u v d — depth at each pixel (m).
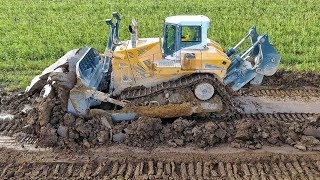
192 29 12.12
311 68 16.02
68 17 22.14
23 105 13.79
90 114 12.11
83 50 13.25
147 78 12.34
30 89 13.52
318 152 11.44
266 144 11.75
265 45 12.50
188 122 12.02
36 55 17.55
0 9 23.86
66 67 12.75
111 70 13.07
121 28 19.83
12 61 17.03
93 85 12.23
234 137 11.80
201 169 10.85
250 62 13.16
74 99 11.91
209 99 12.20
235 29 19.98
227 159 11.18
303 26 20.22
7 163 11.14
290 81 15.23
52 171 10.87
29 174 10.77
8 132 12.38
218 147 11.66
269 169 10.88
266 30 19.66
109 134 11.82
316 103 13.88
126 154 11.39
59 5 24.11
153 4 23.78
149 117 12.01
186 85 12.10
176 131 11.88
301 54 17.58
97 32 19.77
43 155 11.40
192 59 12.01
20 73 16.28
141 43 12.36
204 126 11.87
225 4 23.78
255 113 13.24
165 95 12.17
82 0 25.19
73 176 10.69
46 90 12.70
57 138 11.74
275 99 14.15
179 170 10.86
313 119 12.55
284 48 17.80
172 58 12.20
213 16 21.86
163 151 11.49
